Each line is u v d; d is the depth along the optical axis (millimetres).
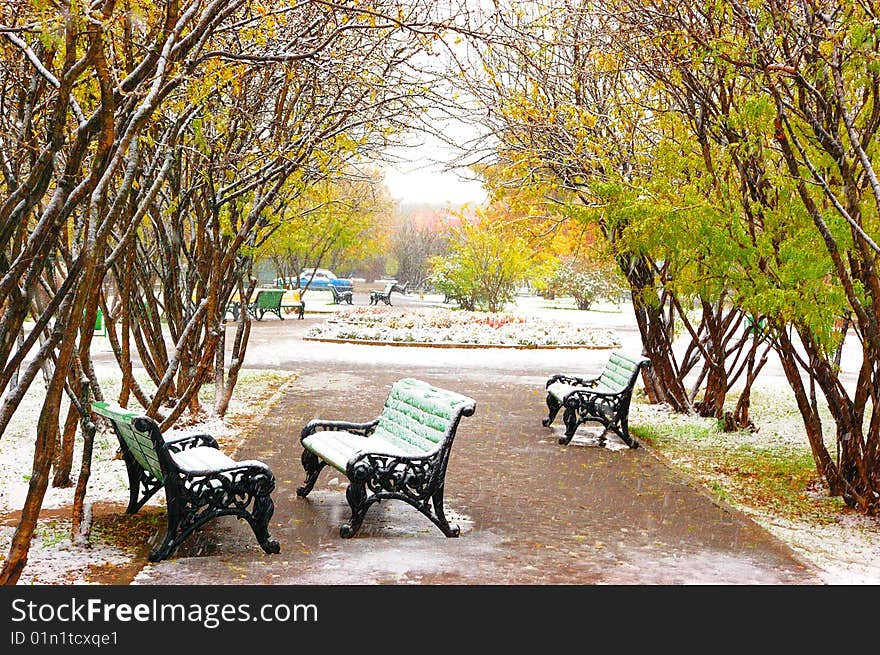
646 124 10008
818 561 6086
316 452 7121
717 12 7152
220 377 11320
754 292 7496
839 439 7957
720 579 5621
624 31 7918
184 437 7035
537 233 12203
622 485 8172
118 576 5473
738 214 7477
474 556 5992
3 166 5301
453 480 8289
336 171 9617
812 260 7062
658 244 8438
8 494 7352
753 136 7473
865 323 6969
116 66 5113
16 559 4375
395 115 7855
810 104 7379
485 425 11312
